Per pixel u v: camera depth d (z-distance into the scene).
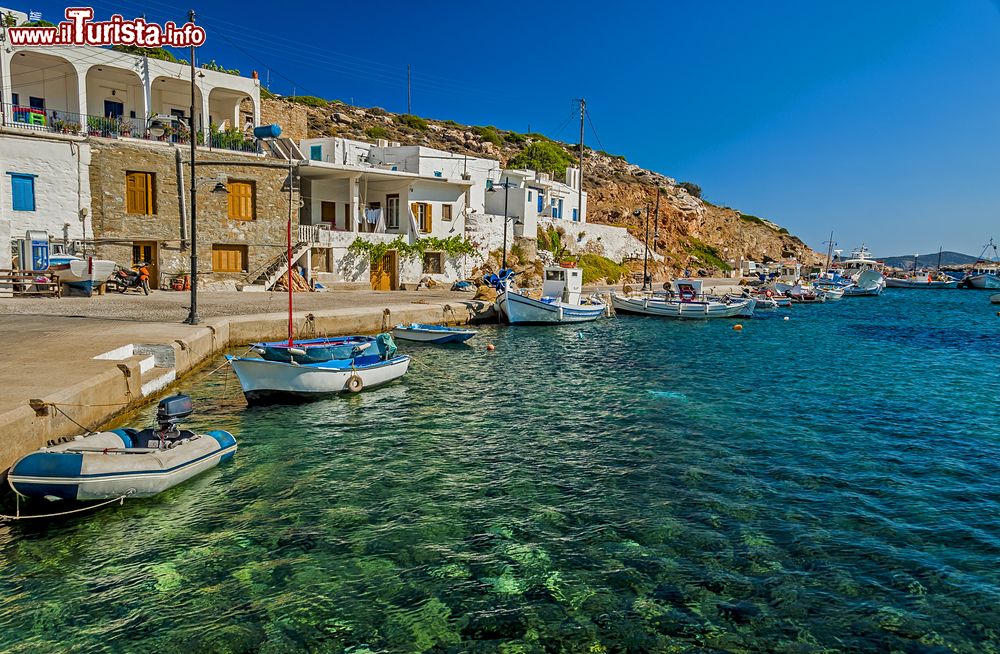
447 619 6.64
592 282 55.16
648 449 12.33
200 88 37.09
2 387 10.75
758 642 6.32
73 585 7.11
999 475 11.08
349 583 7.28
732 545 8.30
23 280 26.84
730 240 96.44
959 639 6.39
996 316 47.44
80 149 31.03
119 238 32.31
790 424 14.32
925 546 8.33
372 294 37.19
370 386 17.05
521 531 8.65
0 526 8.41
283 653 6.07
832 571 7.66
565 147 103.69
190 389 16.34
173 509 9.10
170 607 6.75
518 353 24.59
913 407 16.11
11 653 5.96
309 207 40.88
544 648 6.21
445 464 11.32
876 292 77.00
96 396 11.53
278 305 28.36
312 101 82.19
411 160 47.22
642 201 84.19
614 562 7.82
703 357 24.50
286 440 12.55
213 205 34.94
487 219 48.44
